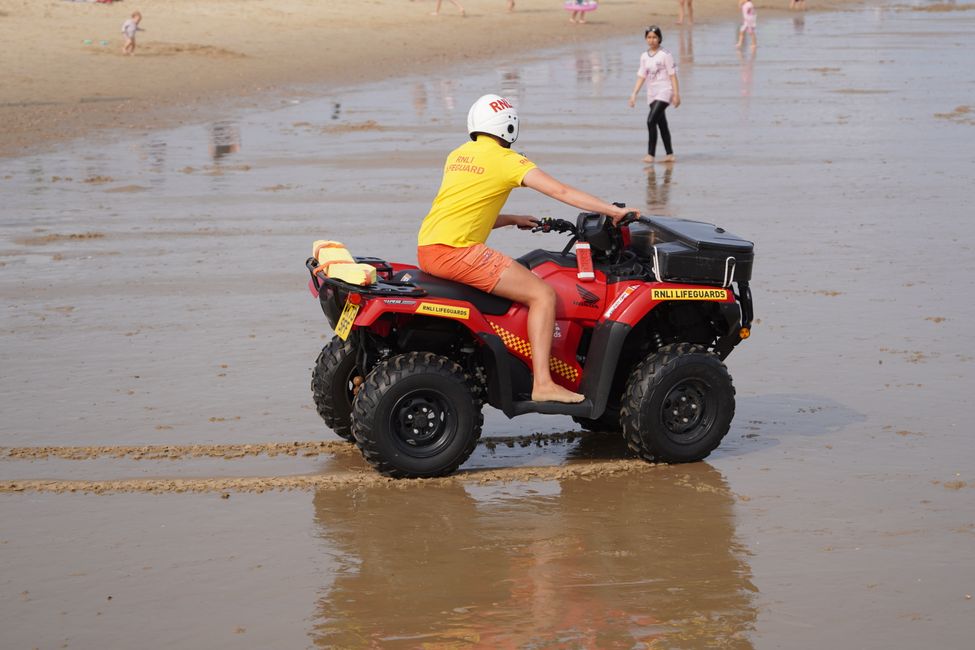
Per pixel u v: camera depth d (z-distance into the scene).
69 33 44.19
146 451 8.40
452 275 8.04
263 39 46.38
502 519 7.36
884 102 31.03
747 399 9.55
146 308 12.27
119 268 14.04
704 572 6.59
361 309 7.79
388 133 25.89
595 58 44.88
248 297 12.69
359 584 6.46
